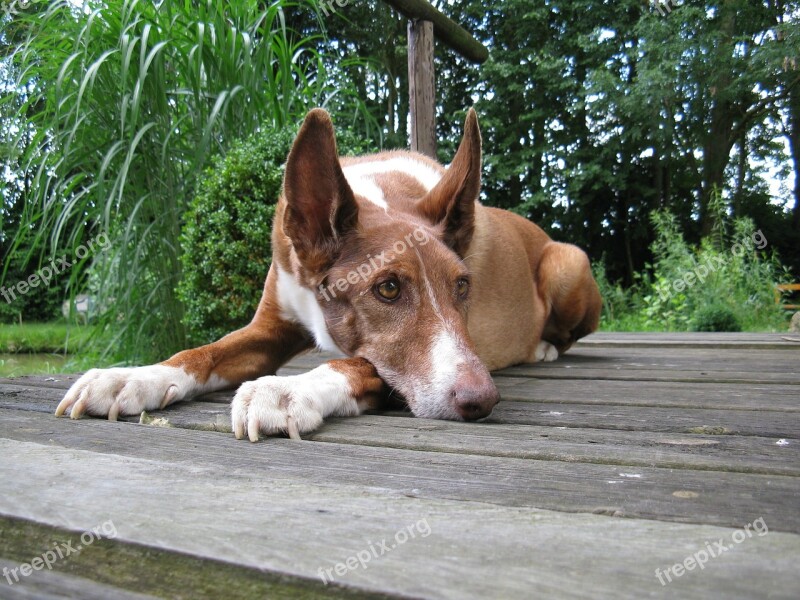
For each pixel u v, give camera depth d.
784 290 10.84
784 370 3.51
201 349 2.77
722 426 2.11
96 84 5.00
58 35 5.12
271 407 1.99
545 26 17.42
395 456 1.73
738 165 20.48
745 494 1.38
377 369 2.48
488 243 3.47
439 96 19.73
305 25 13.44
